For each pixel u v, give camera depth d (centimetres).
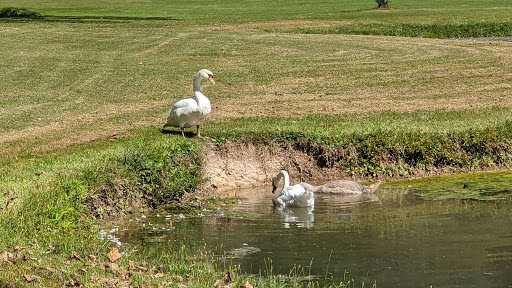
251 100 1923
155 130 1462
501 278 747
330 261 818
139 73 2377
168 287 707
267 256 846
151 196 1154
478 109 1734
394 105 1823
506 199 1119
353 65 2494
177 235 965
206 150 1322
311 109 1781
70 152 1305
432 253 834
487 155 1388
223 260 834
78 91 2067
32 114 1742
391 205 1103
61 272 721
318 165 1359
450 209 1057
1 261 728
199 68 2466
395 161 1352
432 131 1409
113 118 1670
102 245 871
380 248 861
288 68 2458
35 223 872
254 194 1252
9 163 1243
